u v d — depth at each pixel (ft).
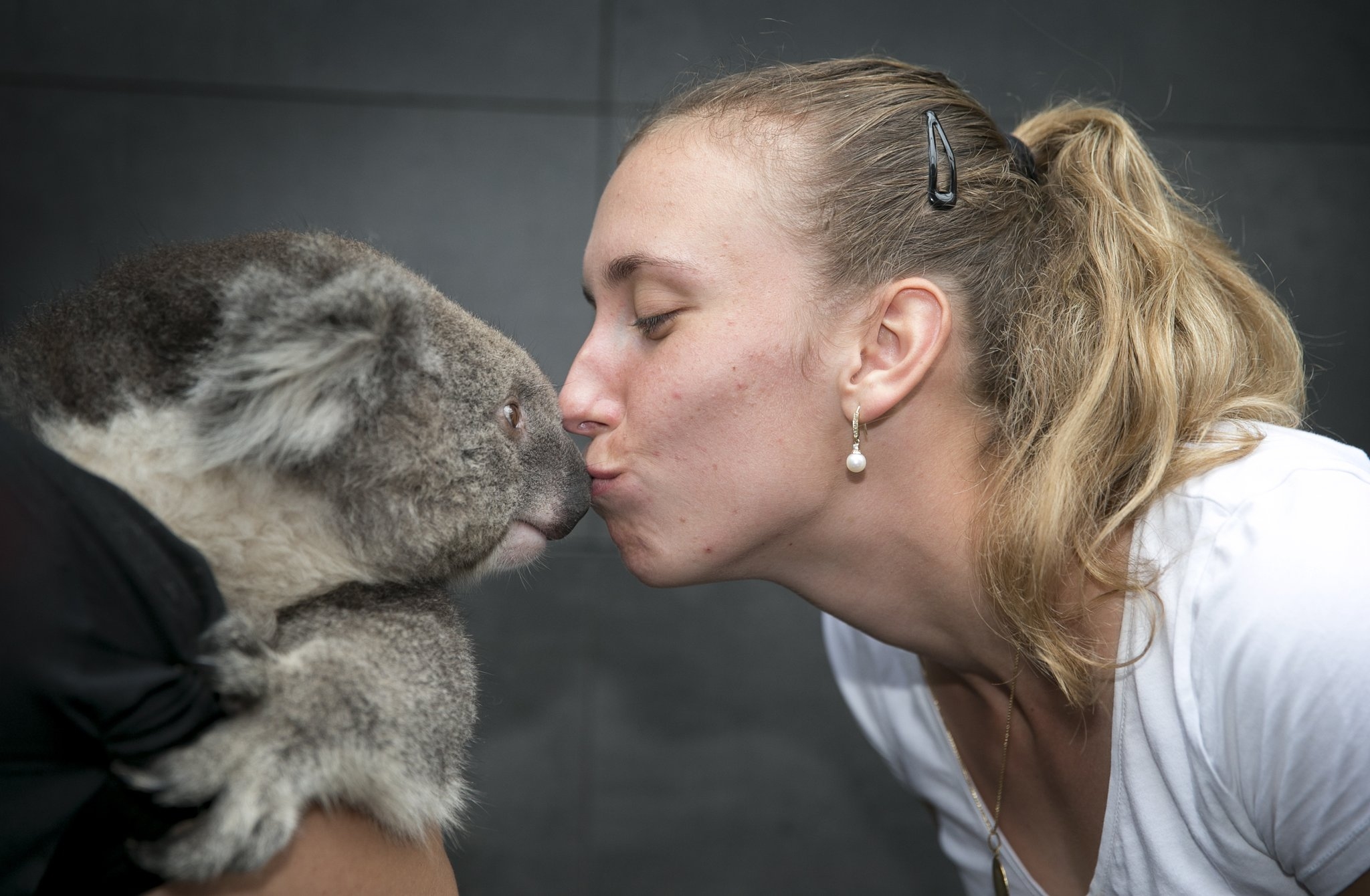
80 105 12.60
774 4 13.30
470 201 13.25
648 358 4.89
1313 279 13.71
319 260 4.60
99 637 3.12
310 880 3.72
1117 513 4.44
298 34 12.92
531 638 13.17
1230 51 13.51
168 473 3.96
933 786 6.10
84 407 3.94
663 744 13.19
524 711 13.10
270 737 3.58
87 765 3.19
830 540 5.04
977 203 4.98
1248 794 4.10
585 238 13.39
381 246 13.11
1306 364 13.71
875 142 4.91
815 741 13.24
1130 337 4.74
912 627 5.30
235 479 4.10
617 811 13.07
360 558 4.47
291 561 4.26
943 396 4.85
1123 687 4.49
